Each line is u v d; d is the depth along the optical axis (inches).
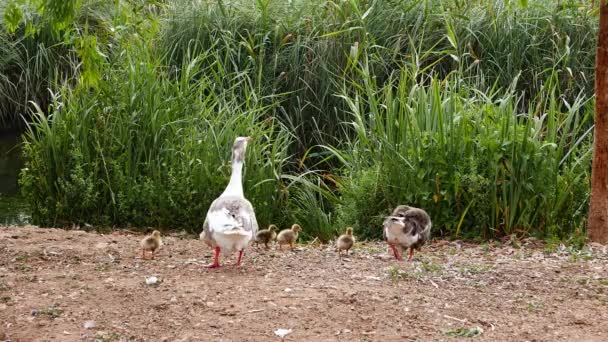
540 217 422.0
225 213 295.1
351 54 514.0
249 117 491.8
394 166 432.1
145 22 611.8
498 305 280.5
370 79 556.4
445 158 424.2
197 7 613.9
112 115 486.0
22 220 513.7
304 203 481.1
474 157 426.6
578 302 285.4
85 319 263.1
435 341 248.4
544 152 422.9
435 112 445.4
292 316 264.4
